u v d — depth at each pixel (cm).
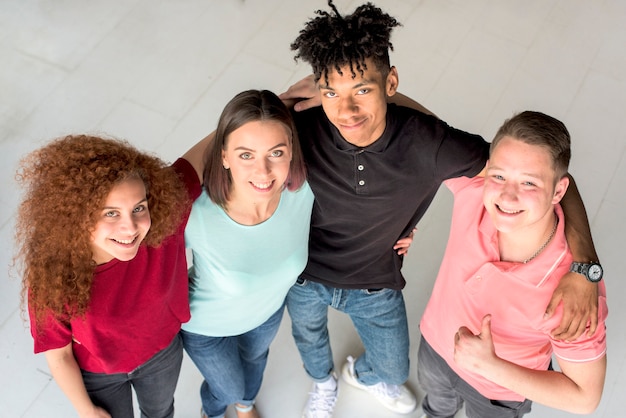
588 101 340
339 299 206
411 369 271
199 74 344
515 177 149
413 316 284
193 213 169
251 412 253
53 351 165
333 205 179
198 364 212
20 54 348
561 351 158
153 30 358
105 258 155
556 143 146
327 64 149
